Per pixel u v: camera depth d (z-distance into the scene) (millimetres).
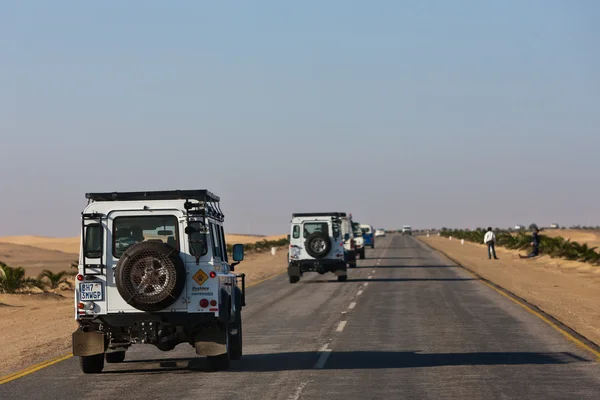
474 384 19375
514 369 21625
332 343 27797
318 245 60938
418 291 51500
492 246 97938
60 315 41438
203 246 21062
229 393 18672
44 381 20766
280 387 19375
